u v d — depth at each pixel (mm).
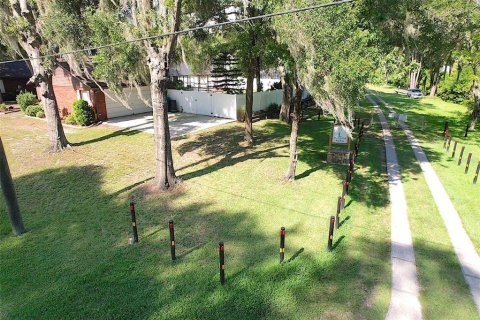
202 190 10195
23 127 19484
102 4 10781
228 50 14742
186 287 5930
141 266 6523
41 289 5883
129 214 8672
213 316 5266
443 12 12141
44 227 8039
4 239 7523
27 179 11164
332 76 6832
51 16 11242
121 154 13969
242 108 21844
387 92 45438
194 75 27109
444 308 5422
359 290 5840
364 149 14938
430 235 7684
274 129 19109
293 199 9555
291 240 7426
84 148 14867
